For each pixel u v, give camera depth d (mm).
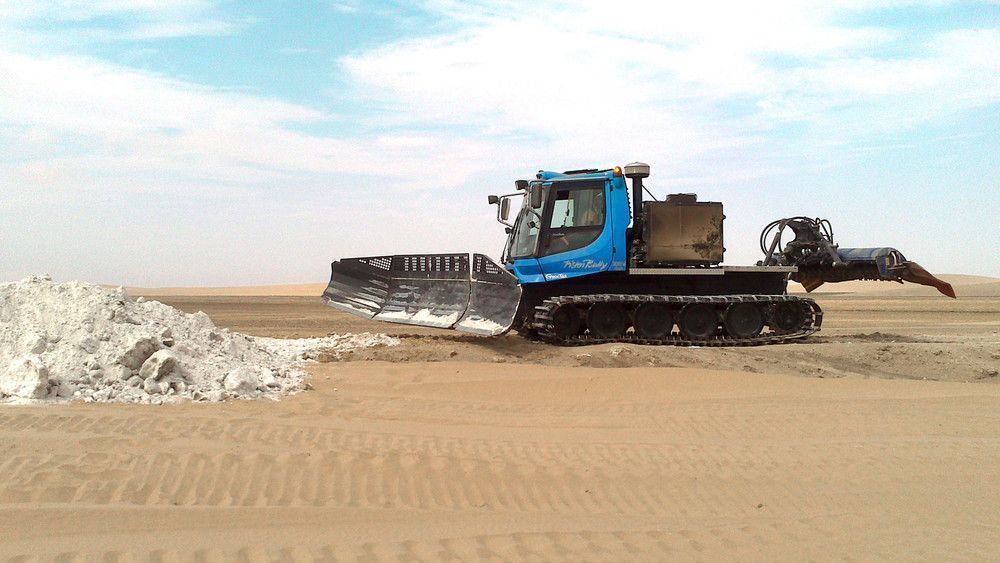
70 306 10172
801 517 6688
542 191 16547
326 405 9328
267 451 7227
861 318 32281
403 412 9305
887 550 6039
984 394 11859
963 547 6117
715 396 10891
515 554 5621
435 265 16266
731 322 17125
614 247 16375
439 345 14258
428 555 5512
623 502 6828
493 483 7020
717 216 17125
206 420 8086
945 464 8180
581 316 16344
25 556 5008
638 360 13812
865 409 10492
